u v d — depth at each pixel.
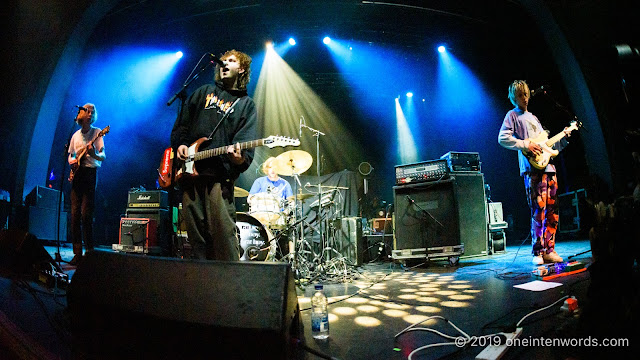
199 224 2.50
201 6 8.88
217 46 10.41
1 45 7.14
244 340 1.49
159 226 5.44
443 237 4.96
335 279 4.34
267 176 6.32
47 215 6.96
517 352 1.75
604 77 6.32
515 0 7.85
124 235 5.49
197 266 1.67
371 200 11.12
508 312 2.43
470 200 5.48
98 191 10.38
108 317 1.74
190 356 1.55
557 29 6.78
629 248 1.69
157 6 8.67
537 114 9.62
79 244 4.91
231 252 2.44
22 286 3.06
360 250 5.93
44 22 7.19
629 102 5.30
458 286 3.46
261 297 1.53
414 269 5.01
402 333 2.11
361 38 10.39
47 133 7.37
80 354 1.77
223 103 2.63
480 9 8.91
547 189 4.14
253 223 4.64
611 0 6.15
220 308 1.54
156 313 1.60
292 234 4.92
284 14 9.45
